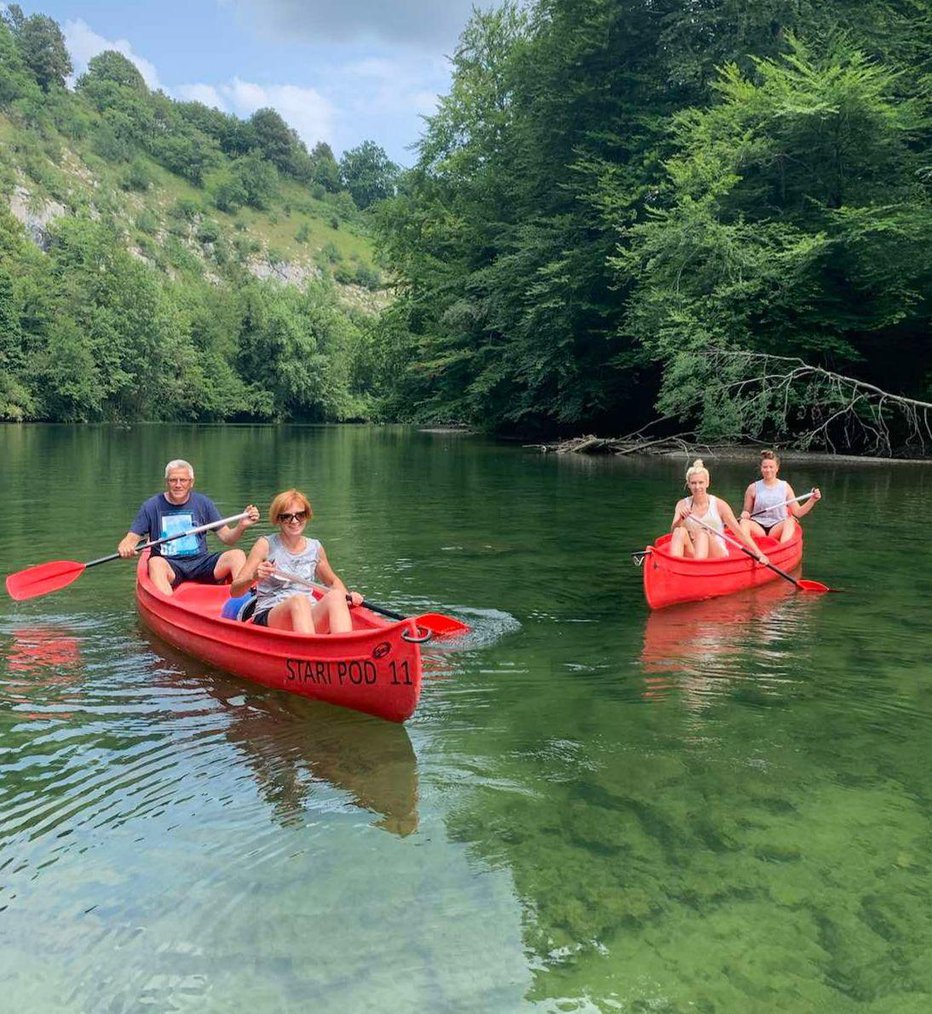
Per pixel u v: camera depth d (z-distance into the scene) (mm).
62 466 17969
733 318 18703
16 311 49875
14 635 5258
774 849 2818
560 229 23891
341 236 145000
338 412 73312
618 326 24062
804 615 5891
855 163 19016
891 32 20969
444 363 29062
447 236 30875
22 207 86500
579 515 10719
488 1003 2109
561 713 4035
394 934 2365
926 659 4895
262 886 2586
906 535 9148
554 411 27250
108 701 4148
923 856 2781
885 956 2293
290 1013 2076
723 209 19094
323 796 3172
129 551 5660
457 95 31766
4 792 3172
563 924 2414
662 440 23125
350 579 6875
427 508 11430
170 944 2326
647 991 2154
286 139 158500
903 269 18375
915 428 20531
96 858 2736
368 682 3893
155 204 120625
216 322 68688
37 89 118312
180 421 64438
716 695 4293
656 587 5992
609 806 3109
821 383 19188
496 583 6801
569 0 23859
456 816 3025
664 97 23516
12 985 2170
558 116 24562
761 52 21406
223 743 3662
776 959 2275
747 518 7641
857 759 3529
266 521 10297
